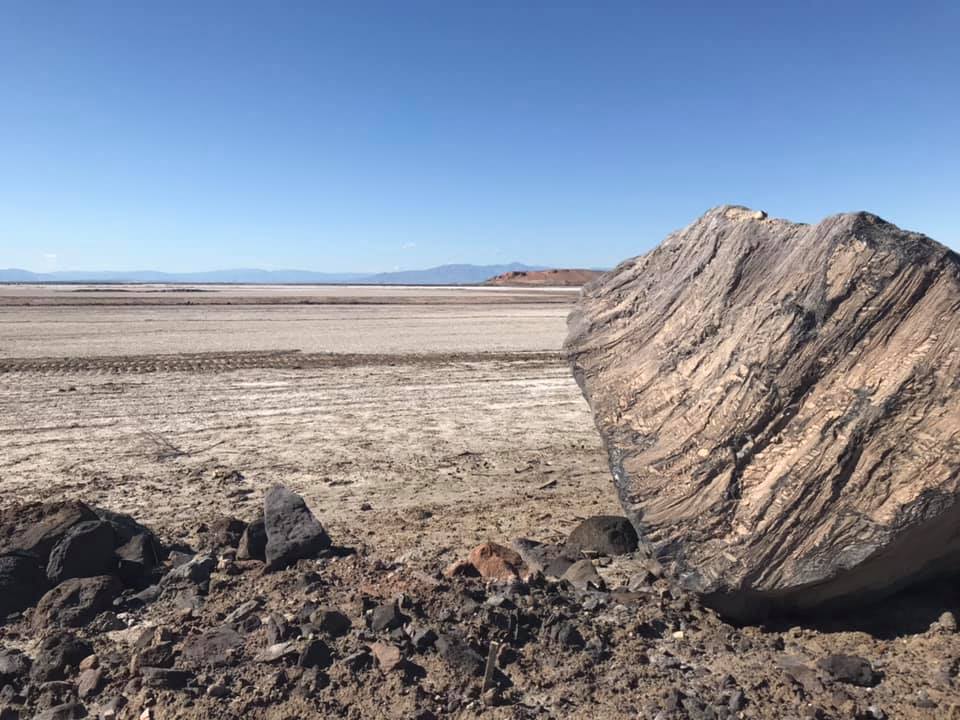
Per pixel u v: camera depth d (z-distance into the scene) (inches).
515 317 1565.0
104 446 404.2
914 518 167.9
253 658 170.9
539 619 190.4
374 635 178.7
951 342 182.1
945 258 191.6
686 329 248.1
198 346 909.8
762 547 185.0
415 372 709.9
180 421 472.1
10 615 197.5
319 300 2244.1
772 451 199.0
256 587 213.0
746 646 180.5
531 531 279.3
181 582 215.9
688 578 193.2
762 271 234.8
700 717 151.3
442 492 333.7
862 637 183.8
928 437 175.0
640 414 239.0
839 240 210.8
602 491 340.5
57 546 215.5
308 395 574.2
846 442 184.5
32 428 442.9
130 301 1934.1
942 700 156.3
